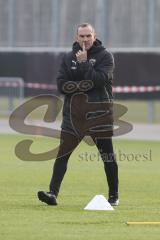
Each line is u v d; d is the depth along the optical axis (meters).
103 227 27.36
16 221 28.30
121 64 74.50
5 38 82.31
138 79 74.06
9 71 79.25
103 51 31.22
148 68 73.75
